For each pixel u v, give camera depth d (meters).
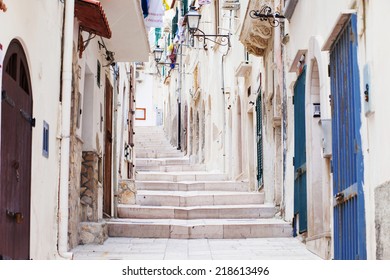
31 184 7.11
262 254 10.38
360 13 7.02
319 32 9.48
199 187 17.70
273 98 14.38
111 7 11.48
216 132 21.80
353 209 7.39
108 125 14.26
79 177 11.09
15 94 6.30
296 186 11.82
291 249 10.97
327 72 9.17
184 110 29.42
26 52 6.76
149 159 25.12
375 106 6.57
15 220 6.29
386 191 6.16
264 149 15.56
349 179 7.57
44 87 7.70
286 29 12.82
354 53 7.21
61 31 8.70
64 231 8.43
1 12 5.67
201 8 24.66
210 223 13.09
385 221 6.20
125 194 15.63
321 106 9.30
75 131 10.42
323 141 9.16
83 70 10.94
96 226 11.37
